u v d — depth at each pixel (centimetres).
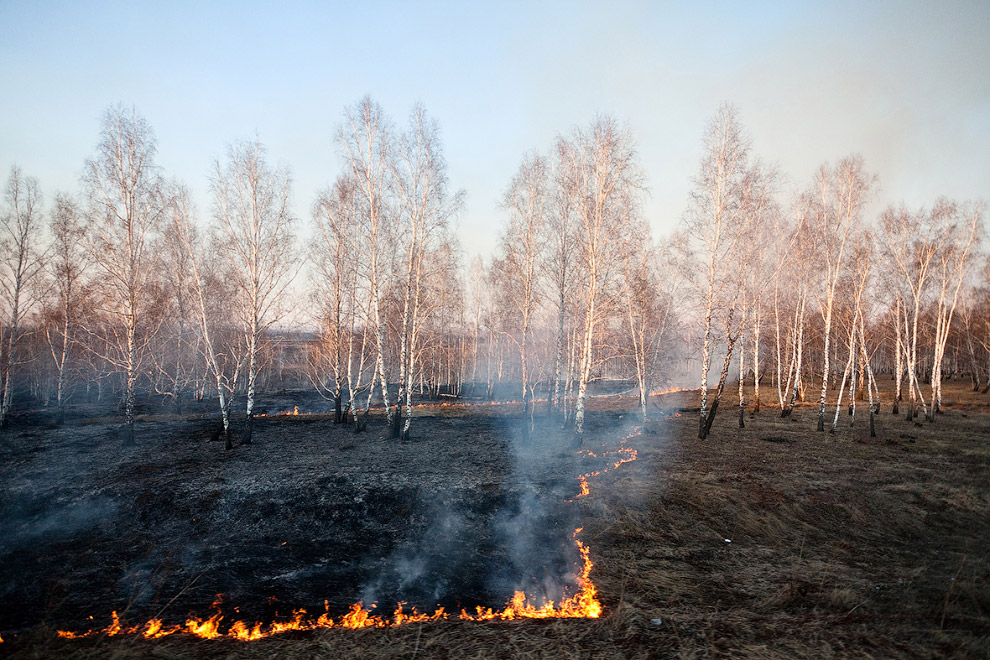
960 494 1507
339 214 2709
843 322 3969
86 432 2555
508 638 780
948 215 2997
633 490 1503
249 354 2241
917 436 2439
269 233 2228
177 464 1819
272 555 1215
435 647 752
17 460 1888
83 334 3650
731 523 1332
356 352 3225
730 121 2173
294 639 806
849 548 1198
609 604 938
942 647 712
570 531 1305
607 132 2102
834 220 2531
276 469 1733
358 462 1850
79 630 855
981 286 4534
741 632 780
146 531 1329
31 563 1149
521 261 2477
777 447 2152
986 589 937
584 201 2102
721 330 2373
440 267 2498
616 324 2750
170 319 3341
